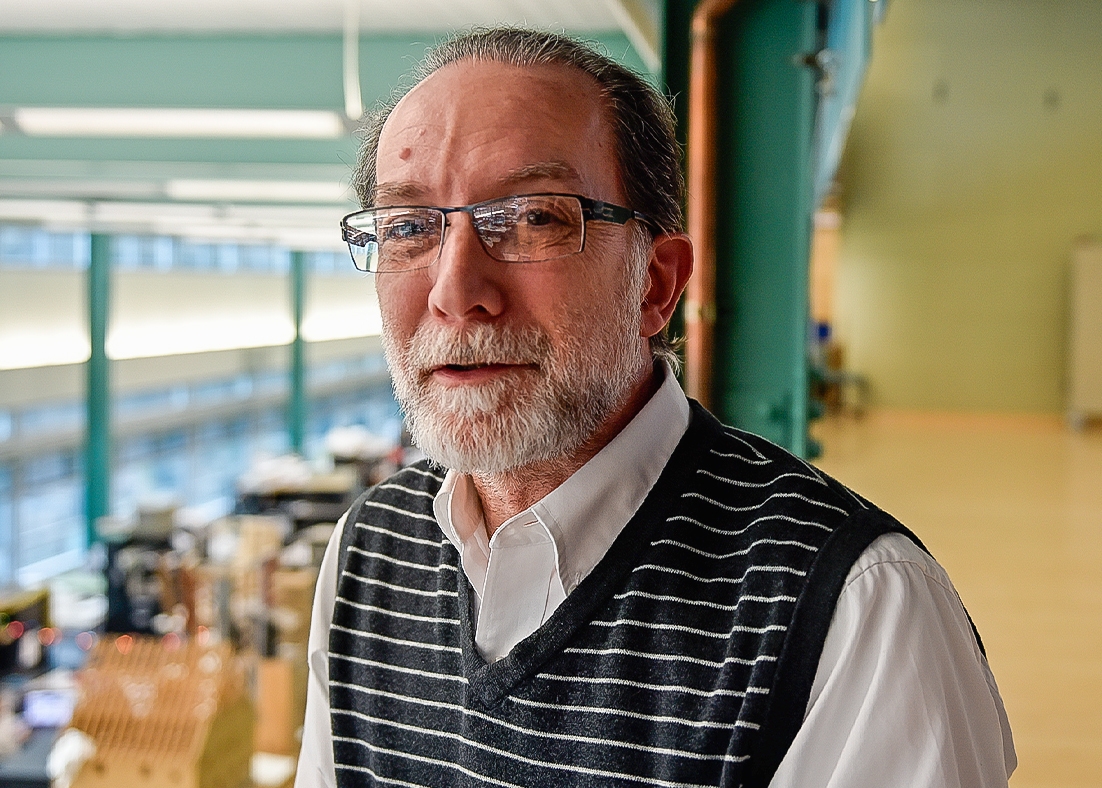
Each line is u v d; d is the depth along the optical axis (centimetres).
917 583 78
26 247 841
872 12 257
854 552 79
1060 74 1088
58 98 453
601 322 85
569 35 91
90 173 540
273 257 1348
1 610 380
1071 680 330
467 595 95
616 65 91
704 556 85
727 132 243
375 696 99
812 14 237
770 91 240
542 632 86
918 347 1155
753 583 81
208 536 516
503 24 96
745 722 77
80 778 205
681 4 243
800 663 76
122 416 1008
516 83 84
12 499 829
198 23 438
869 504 86
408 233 85
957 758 75
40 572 870
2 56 454
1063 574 461
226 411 1237
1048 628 384
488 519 97
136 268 1025
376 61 443
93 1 411
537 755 85
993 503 630
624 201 89
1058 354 1120
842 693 75
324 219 688
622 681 83
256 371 1322
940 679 75
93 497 911
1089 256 1077
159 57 451
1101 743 280
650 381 99
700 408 100
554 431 83
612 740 82
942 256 1141
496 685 87
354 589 104
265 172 523
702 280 245
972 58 1104
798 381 243
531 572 89
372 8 411
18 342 833
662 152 94
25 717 308
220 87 449
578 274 83
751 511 87
